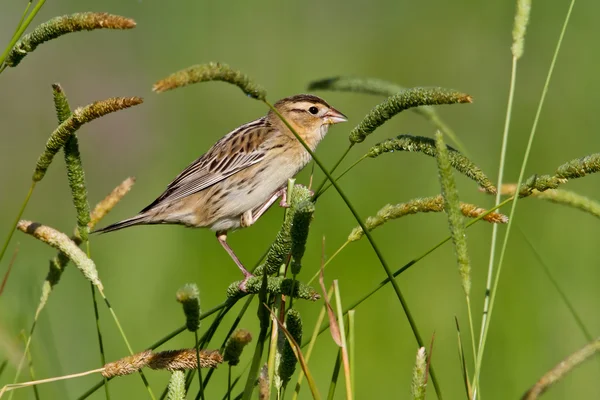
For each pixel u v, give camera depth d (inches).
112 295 524.4
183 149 716.7
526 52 807.7
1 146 731.4
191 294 193.2
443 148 213.2
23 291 357.4
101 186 685.9
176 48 830.5
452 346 493.0
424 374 209.2
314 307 501.4
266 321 222.2
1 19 824.3
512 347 485.4
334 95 763.4
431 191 620.4
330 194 601.6
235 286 245.0
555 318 501.0
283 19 889.5
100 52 816.3
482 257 550.9
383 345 504.4
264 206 418.0
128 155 712.4
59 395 342.3
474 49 824.9
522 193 237.9
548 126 711.7
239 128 424.2
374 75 810.8
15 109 762.2
